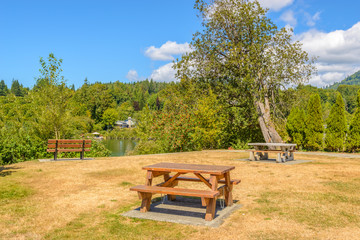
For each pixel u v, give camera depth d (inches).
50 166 406.3
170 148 732.7
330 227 175.8
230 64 796.0
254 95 790.5
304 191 263.0
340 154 594.2
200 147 757.3
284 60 799.7
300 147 768.3
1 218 205.9
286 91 880.9
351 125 660.1
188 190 202.4
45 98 661.3
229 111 852.6
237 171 376.8
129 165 426.6
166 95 1018.1
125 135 3078.2
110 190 289.0
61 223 196.9
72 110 698.8
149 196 223.5
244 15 791.7
